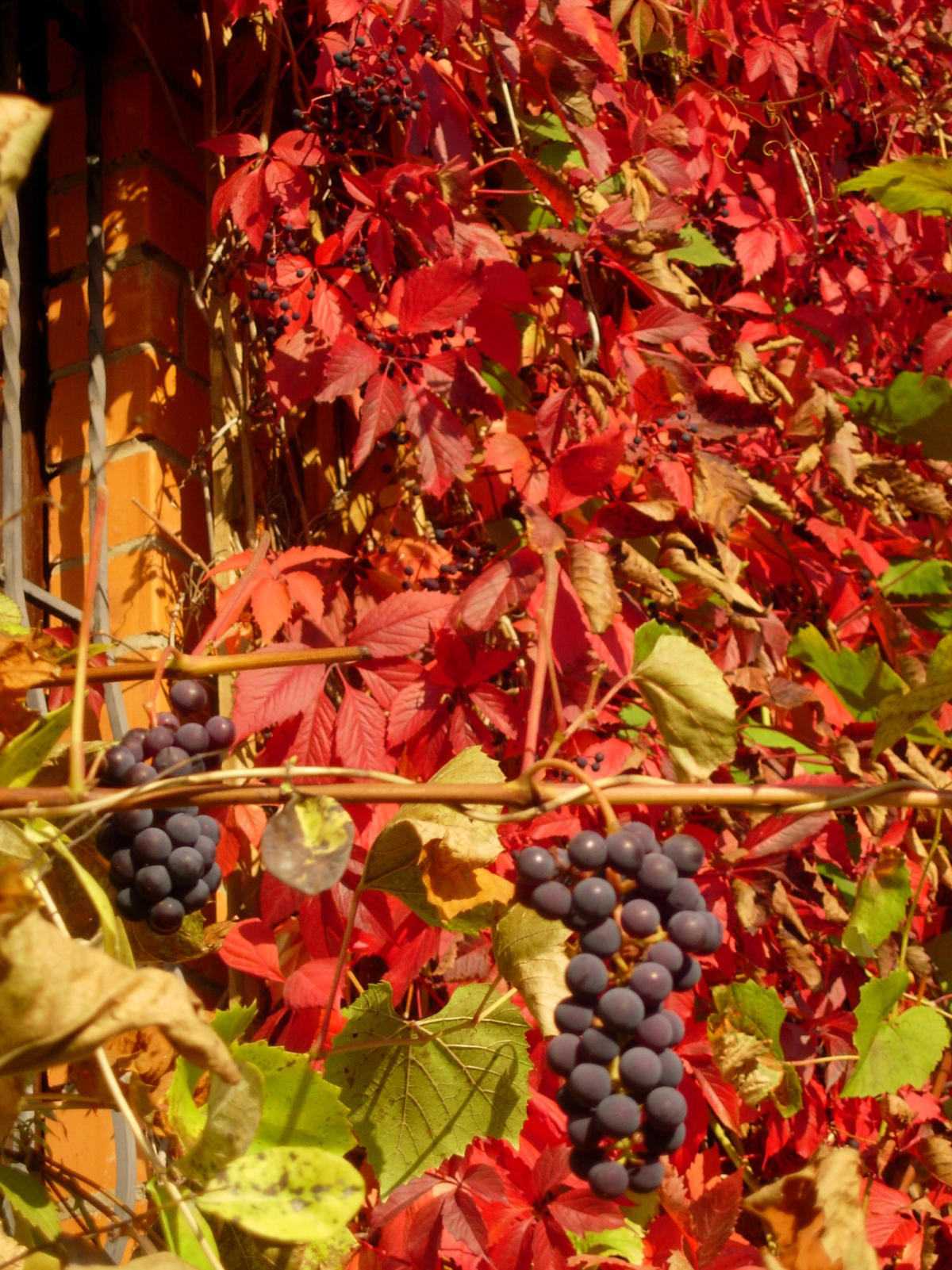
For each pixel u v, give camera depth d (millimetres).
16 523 955
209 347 1163
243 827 974
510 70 1147
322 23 1173
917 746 1141
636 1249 943
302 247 1126
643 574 1038
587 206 1260
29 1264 654
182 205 1162
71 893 738
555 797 686
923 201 1124
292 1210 684
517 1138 829
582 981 609
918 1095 1129
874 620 1242
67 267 1149
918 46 1667
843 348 1459
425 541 1148
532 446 1177
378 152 1235
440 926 794
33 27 1172
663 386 1134
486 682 1017
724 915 1075
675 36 1472
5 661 731
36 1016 578
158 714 732
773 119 1518
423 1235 892
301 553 1021
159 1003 585
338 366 1034
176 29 1188
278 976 951
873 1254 725
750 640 1136
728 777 1107
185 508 1114
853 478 1225
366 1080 831
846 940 961
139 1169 982
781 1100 886
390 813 959
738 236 1464
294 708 957
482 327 1121
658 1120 596
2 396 966
